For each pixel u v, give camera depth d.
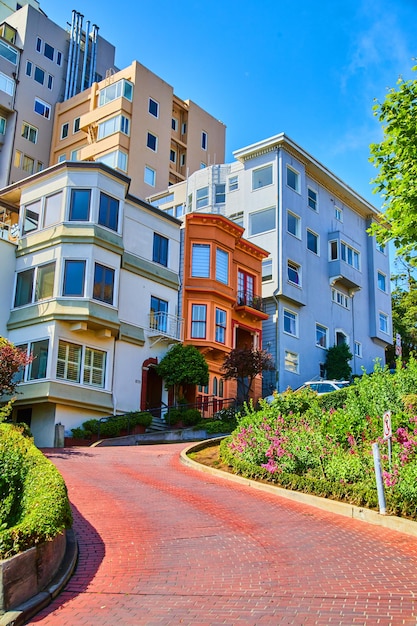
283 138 41.41
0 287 29.30
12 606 7.48
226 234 36.75
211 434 28.11
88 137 50.91
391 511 12.09
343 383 30.56
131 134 49.56
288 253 40.81
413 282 55.75
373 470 13.53
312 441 15.89
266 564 9.18
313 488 14.20
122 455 21.06
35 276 28.98
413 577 8.38
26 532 8.10
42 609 7.74
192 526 11.58
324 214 45.84
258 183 42.59
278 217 40.84
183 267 34.91
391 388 17.67
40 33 54.97
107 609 7.67
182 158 56.69
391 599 7.48
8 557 7.78
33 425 27.36
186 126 57.31
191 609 7.51
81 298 27.81
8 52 52.22
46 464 10.62
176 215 47.28
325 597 7.65
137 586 8.45
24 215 30.69
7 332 29.17
